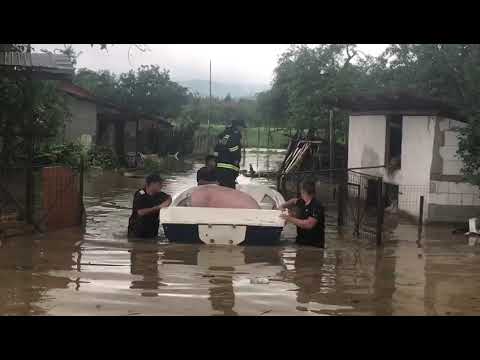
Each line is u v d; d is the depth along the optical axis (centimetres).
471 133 1129
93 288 595
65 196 997
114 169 2320
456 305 575
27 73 1094
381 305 570
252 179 2219
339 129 2489
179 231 832
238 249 816
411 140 1315
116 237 905
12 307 530
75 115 2452
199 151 4209
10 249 788
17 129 1220
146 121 3553
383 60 2012
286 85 2905
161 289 597
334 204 1482
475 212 1248
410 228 1155
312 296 592
